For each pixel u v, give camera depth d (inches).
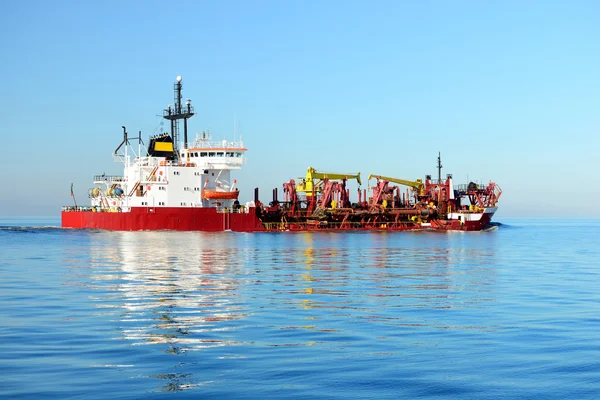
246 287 1921.8
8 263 2672.2
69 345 1092.5
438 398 837.8
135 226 5103.3
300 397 832.3
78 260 2827.3
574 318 1389.0
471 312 1467.8
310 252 3479.3
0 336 1160.2
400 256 3284.9
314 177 5856.3
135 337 1160.8
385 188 6127.0
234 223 5280.5
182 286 1927.9
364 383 890.7
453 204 6333.7
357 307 1535.4
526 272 2484.0
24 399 809.5
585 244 4928.6
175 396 828.6
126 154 5329.7
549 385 892.6
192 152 5246.1
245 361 994.1
